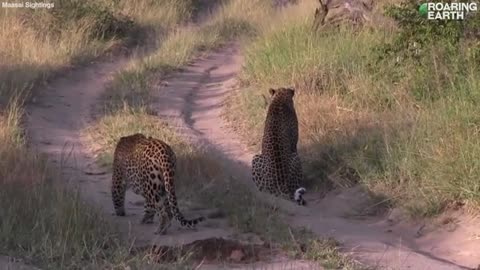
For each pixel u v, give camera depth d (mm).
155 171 10883
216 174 13398
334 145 14172
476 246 10734
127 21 28969
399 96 15555
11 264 9102
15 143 14664
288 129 13578
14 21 24703
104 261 9328
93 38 26953
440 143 12609
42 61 22516
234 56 26312
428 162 12336
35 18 25797
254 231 10914
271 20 27891
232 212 11633
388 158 12945
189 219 11492
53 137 16406
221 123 18062
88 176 13977
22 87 19344
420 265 9805
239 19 30953
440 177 11922
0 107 17766
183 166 13375
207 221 11516
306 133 15180
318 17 21188
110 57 25641
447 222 11398
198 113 19078
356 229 11562
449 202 11703
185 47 26094
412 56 16234
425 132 13141
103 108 19000
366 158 13258
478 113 12984
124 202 12406
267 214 11609
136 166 11273
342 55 18188
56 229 9984
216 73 23781
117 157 11750
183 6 33781
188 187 12711
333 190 13203
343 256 9875
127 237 10539
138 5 31797
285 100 13789
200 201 12234
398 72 16250
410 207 11820
